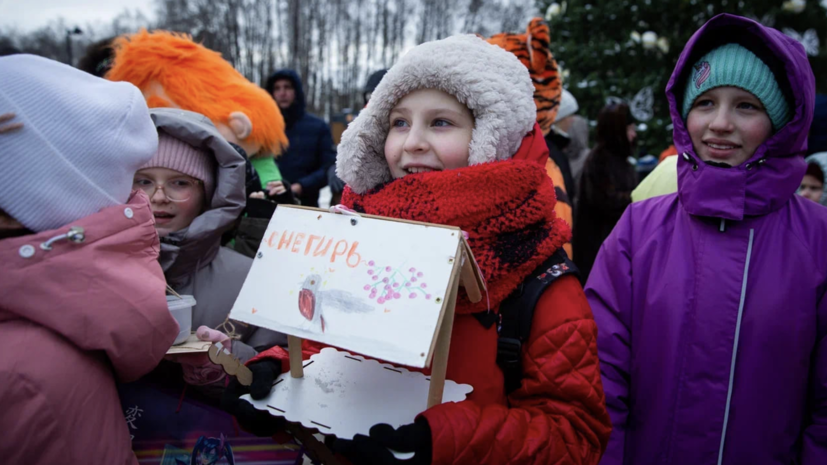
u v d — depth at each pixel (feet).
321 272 3.00
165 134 4.76
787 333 4.09
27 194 2.72
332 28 96.07
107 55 7.49
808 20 22.24
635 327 4.65
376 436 2.74
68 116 2.81
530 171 3.40
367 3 99.71
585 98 21.27
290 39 87.35
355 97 97.76
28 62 2.84
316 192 13.30
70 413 2.75
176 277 4.83
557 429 3.17
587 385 3.25
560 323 3.33
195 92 6.27
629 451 4.62
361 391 3.21
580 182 10.29
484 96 3.43
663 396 4.41
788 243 4.26
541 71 7.96
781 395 4.10
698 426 4.28
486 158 3.49
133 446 4.19
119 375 3.11
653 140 20.62
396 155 3.73
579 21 22.20
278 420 3.33
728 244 4.38
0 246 2.72
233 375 3.23
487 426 2.90
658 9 20.98
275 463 4.16
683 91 4.85
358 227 3.03
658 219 4.79
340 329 2.81
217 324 4.79
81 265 2.83
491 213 3.34
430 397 2.95
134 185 4.75
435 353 2.90
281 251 3.22
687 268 4.47
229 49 82.53
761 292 4.20
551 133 9.37
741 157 4.41
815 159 10.26
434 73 3.46
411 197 3.41
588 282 5.01
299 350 3.31
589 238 10.11
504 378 3.43
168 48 6.25
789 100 4.31
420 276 2.76
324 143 13.53
